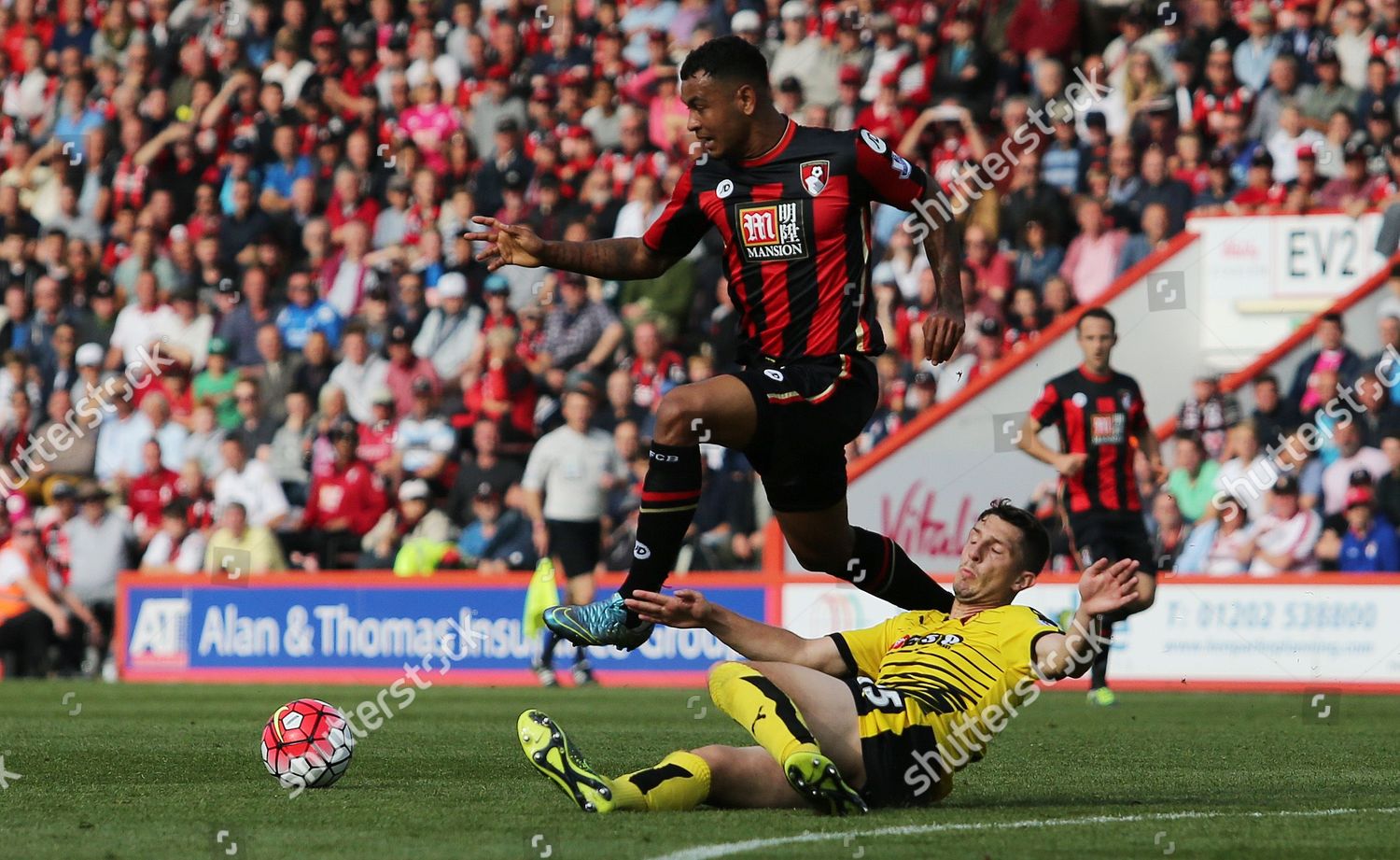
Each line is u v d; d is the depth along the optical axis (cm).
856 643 1792
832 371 1872
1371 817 1717
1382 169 4997
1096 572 1697
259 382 5625
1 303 6425
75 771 2250
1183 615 4300
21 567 5291
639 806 1619
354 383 5469
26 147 6700
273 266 6022
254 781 2114
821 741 1666
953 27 5597
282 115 6406
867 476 4469
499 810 1753
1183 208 5025
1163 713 3441
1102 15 5547
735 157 1934
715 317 5331
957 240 1953
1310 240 4509
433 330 5525
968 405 4434
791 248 1898
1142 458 4491
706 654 4634
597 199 5612
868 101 5581
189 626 5100
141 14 6894
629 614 1755
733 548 4812
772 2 5944
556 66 6081
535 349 5303
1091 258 5038
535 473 4684
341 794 1939
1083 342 3606
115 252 6369
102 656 5359
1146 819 1672
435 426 5272
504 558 4969
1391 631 4125
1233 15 5400
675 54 5991
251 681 5009
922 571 2053
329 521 5200
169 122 6600
